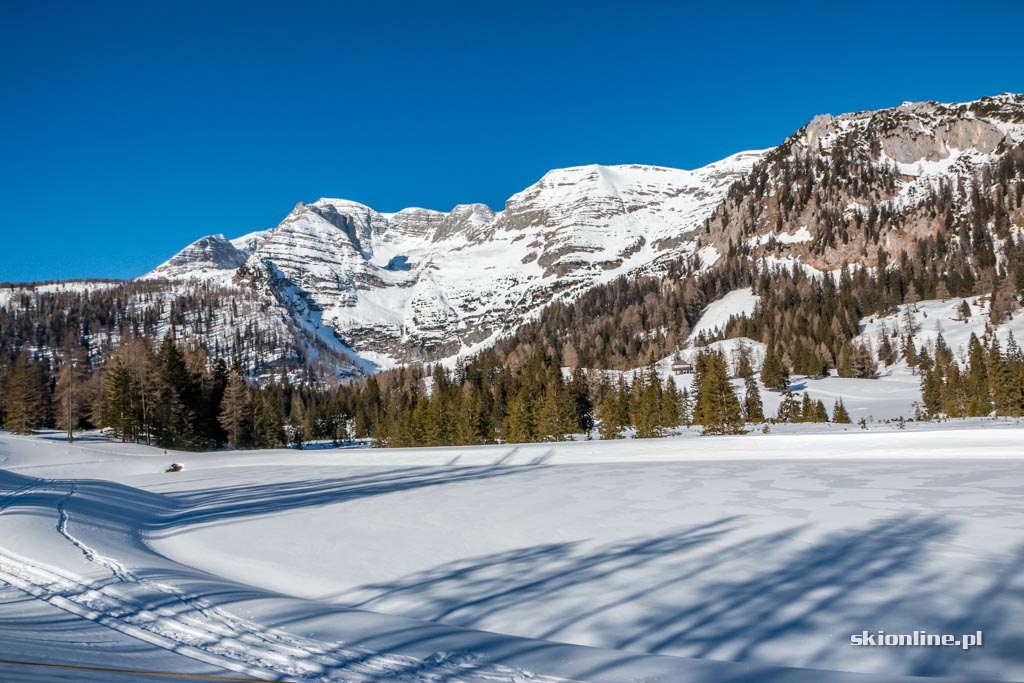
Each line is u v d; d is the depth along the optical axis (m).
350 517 16.80
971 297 127.50
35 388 63.75
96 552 11.74
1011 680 6.32
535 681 6.12
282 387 112.44
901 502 15.09
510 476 26.27
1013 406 64.12
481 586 10.28
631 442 35.12
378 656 6.83
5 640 6.97
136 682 5.83
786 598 8.96
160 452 48.78
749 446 31.41
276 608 8.63
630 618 8.52
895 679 6.04
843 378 102.69
